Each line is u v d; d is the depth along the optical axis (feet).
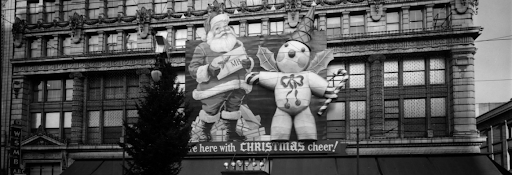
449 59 131.23
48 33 153.69
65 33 152.56
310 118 127.24
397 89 133.59
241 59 133.18
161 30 147.84
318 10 137.28
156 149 91.45
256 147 128.98
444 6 133.49
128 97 148.66
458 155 124.36
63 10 156.15
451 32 127.34
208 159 132.36
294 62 127.65
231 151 129.90
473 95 127.13
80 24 150.51
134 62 145.48
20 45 154.71
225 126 131.95
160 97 96.43
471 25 129.59
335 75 128.88
